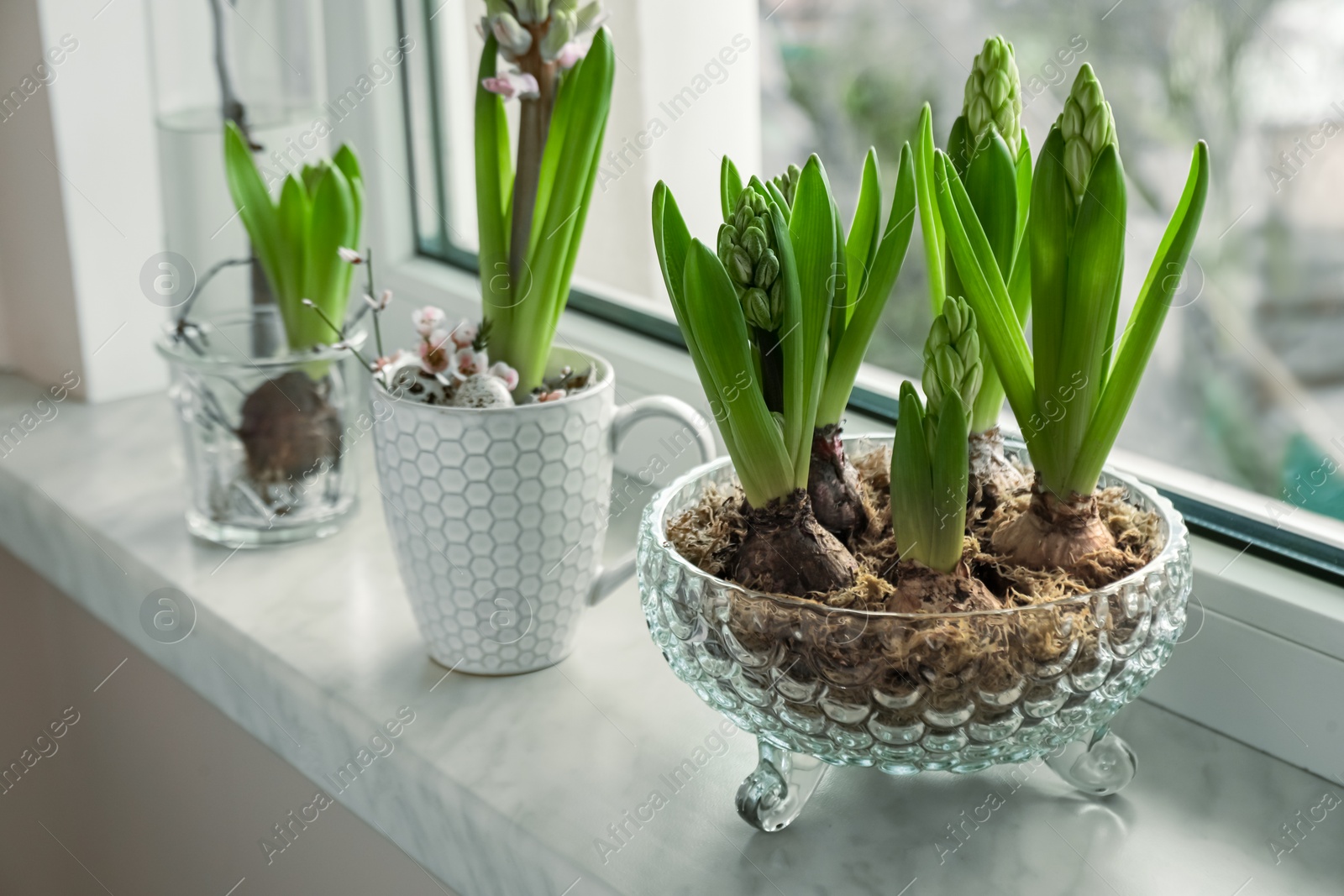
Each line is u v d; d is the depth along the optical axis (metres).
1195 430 0.84
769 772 0.72
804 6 0.94
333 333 0.91
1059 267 0.67
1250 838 0.73
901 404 0.65
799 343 0.67
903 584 0.67
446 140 1.09
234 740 0.91
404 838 0.79
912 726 0.67
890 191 0.92
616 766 0.77
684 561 0.69
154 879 1.04
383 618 0.88
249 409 0.92
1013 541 0.70
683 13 1.00
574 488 0.80
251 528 0.94
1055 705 0.67
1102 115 0.66
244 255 0.93
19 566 1.09
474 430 0.77
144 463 1.03
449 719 0.80
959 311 0.65
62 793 1.12
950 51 0.88
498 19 0.77
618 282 1.06
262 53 0.93
